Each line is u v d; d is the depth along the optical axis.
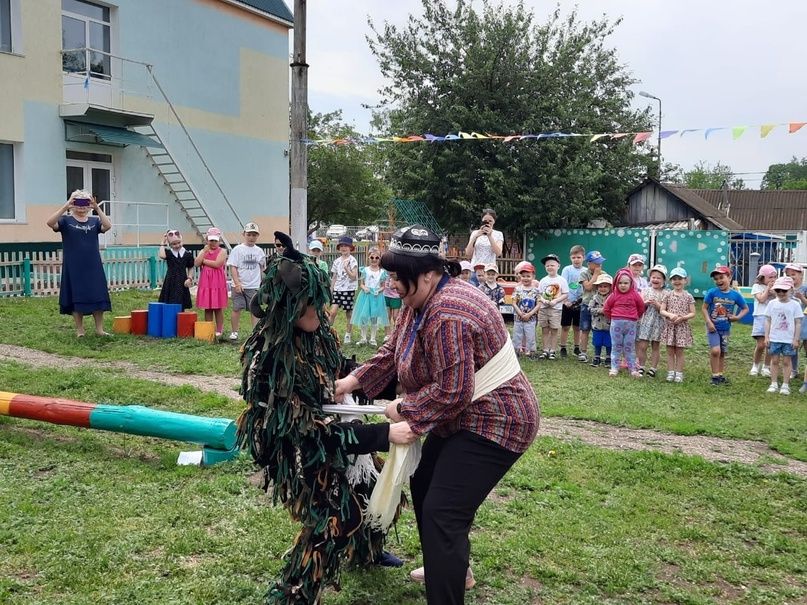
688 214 27.22
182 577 3.82
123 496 4.86
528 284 11.75
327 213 40.97
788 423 7.81
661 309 10.33
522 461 5.89
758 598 3.85
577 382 9.80
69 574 3.79
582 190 23.00
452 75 23.34
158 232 19.78
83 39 17.97
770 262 22.61
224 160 21.91
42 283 15.30
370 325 11.93
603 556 4.23
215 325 11.86
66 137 17.25
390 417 3.17
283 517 4.56
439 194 23.52
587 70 24.70
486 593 3.82
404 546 4.27
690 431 7.23
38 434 6.14
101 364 9.35
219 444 5.37
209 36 21.11
